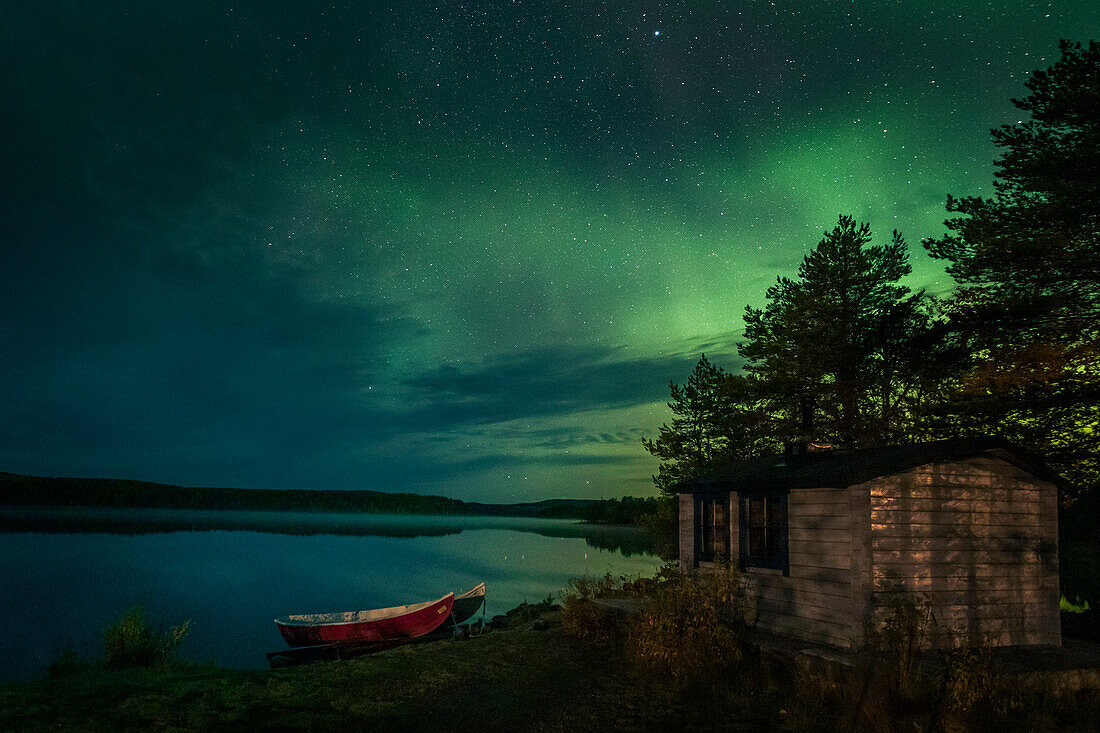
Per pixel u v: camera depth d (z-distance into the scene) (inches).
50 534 3275.1
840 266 918.4
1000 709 289.3
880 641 352.8
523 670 415.2
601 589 637.9
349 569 1959.9
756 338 1015.0
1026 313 653.9
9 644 823.7
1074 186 600.1
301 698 343.6
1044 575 426.0
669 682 380.2
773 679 367.2
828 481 390.0
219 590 1465.3
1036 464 426.9
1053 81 615.8
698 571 526.6
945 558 402.3
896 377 864.3
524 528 6520.7
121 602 1254.3
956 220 692.1
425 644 538.3
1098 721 308.5
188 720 301.3
